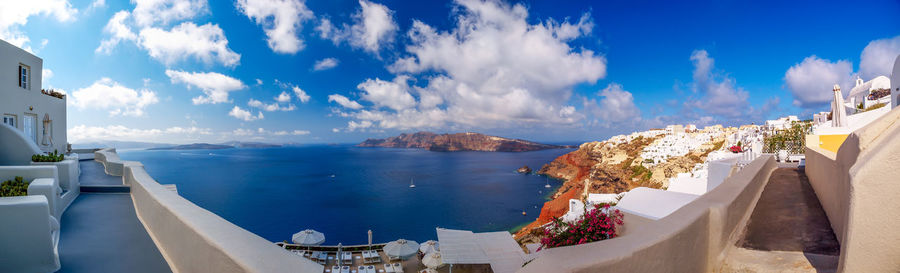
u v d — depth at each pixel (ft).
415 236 212.43
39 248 14.05
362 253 93.45
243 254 8.98
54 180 22.76
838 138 55.52
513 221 248.32
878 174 8.63
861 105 134.82
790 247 16.40
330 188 404.36
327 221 246.68
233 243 10.00
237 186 410.72
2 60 48.80
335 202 317.42
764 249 16.11
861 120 82.64
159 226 17.80
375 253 92.89
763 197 28.07
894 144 8.48
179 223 13.89
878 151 8.83
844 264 9.21
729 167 46.14
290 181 465.06
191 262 12.05
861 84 155.74
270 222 241.55
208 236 10.78
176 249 14.29
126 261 15.39
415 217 261.44
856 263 8.93
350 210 283.59
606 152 450.71
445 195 360.69
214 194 352.28
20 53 52.70
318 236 94.12
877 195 8.64
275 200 323.16
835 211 18.83
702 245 12.90
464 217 261.03
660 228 10.85
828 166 22.29
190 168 635.66
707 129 442.50
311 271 8.29
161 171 579.07
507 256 62.49
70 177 29.09
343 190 389.19
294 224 237.04
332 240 202.69
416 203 315.58
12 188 22.61
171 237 15.23
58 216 22.76
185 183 432.25
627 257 8.79
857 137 13.25
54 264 14.37
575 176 477.36
